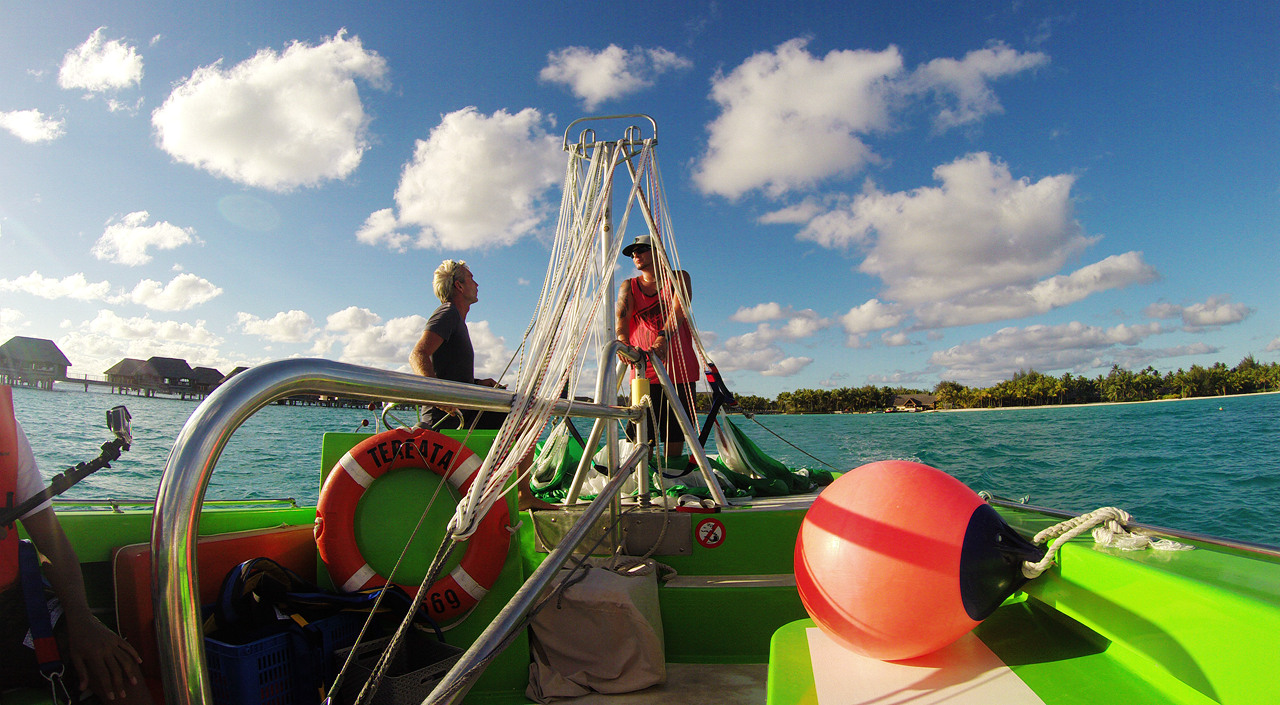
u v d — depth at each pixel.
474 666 1.22
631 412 2.69
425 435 2.35
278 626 1.83
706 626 2.62
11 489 1.49
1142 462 13.66
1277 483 10.23
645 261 4.45
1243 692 0.87
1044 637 1.30
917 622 1.21
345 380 1.06
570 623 2.40
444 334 3.85
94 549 1.89
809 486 4.27
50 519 1.53
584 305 2.21
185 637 0.82
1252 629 0.87
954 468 12.64
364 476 2.29
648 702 2.27
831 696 1.17
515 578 2.47
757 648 2.60
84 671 1.53
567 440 4.04
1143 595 1.06
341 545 2.22
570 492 3.06
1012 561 1.29
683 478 3.81
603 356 2.84
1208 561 1.13
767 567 2.79
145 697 1.61
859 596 1.26
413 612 1.31
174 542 0.81
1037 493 9.70
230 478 11.79
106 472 12.27
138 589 1.78
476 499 1.37
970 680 1.17
